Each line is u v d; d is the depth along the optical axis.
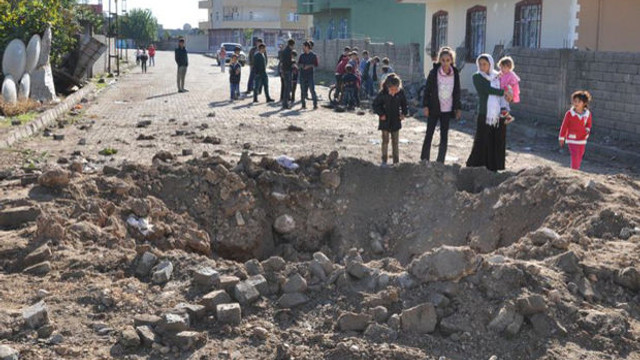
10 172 9.33
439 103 10.55
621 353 4.78
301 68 19.98
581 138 10.00
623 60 14.20
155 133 14.33
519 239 7.04
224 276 5.51
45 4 22.44
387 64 23.12
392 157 11.24
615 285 5.51
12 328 4.84
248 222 8.56
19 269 6.12
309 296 5.43
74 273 5.86
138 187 8.38
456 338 4.88
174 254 6.09
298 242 8.80
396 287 5.32
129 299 5.32
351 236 8.71
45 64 20.09
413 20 47.94
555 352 4.73
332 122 16.84
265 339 4.89
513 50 18.50
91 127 15.28
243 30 90.88
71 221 6.99
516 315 4.99
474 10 23.73
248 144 12.65
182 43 25.67
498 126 9.70
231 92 22.67
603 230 6.59
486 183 9.16
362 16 47.59
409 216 8.72
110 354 4.63
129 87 28.55
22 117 15.19
